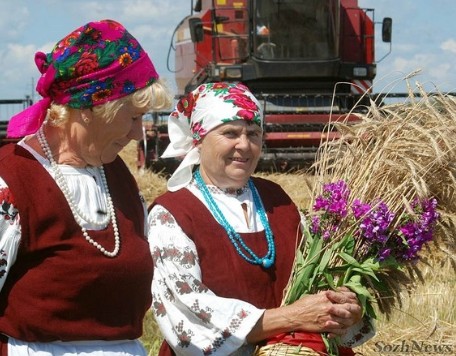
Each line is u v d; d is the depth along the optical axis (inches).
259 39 741.9
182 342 169.0
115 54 135.1
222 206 177.6
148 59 139.1
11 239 132.3
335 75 740.0
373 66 759.7
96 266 136.6
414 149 172.7
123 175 149.0
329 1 740.0
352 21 788.6
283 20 739.4
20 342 135.8
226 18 759.1
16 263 135.3
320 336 169.6
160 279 171.6
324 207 174.7
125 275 139.9
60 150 139.6
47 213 134.3
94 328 138.0
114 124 136.9
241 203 178.7
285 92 749.3
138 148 773.3
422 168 171.0
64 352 137.3
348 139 181.9
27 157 136.0
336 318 168.6
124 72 135.4
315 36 741.3
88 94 134.3
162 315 171.3
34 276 135.0
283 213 182.4
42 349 136.3
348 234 173.3
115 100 135.2
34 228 134.0
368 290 178.1
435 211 171.6
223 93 178.2
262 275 173.8
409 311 285.0
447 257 179.2
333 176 181.0
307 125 724.7
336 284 173.8
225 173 177.3
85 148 138.9
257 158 179.9
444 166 172.7
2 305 135.8
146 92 137.2
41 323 134.8
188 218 173.6
